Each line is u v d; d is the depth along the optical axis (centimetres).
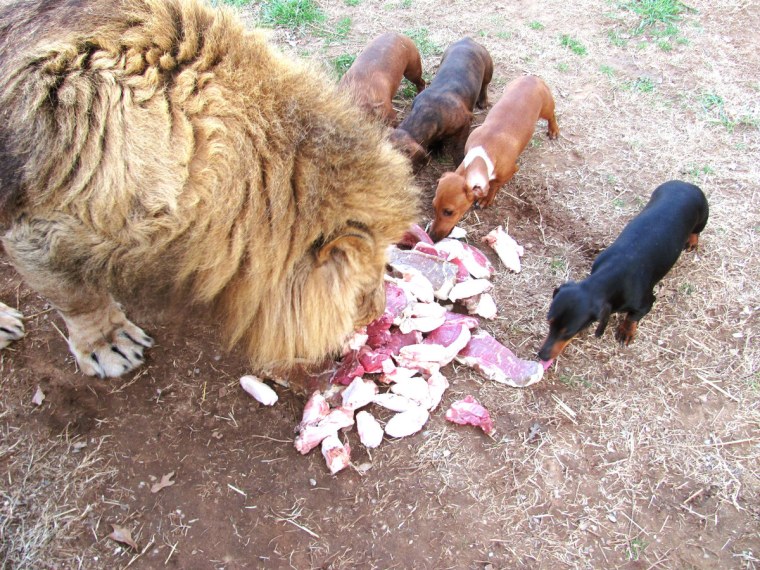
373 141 204
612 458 276
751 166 421
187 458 269
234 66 191
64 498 253
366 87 415
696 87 490
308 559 242
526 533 251
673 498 263
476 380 305
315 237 192
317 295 202
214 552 243
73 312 257
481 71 453
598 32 552
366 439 274
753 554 247
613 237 381
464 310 341
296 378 292
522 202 407
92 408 283
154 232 188
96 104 184
